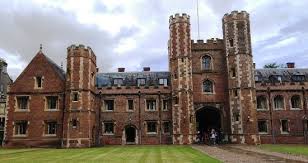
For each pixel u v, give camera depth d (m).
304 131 40.22
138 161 17.81
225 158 19.39
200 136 42.59
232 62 39.03
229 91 38.81
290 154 22.19
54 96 38.19
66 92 37.03
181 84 38.84
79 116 36.06
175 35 40.22
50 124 37.88
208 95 40.22
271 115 40.56
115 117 40.34
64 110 37.16
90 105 37.19
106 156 21.53
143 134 39.97
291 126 40.38
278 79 42.47
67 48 37.97
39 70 38.84
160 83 41.75
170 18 41.03
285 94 41.03
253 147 30.67
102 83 42.28
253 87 38.44
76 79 36.84
